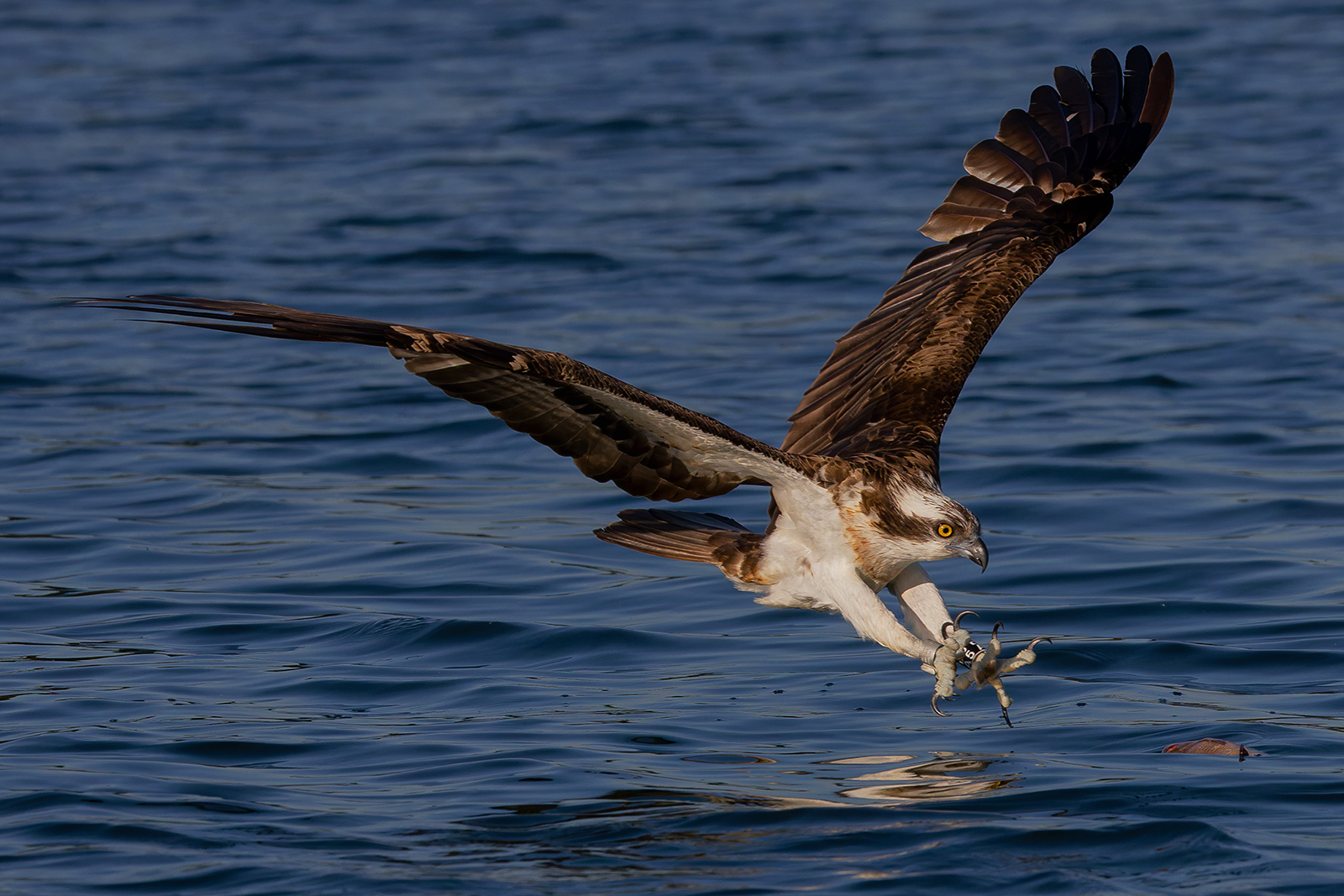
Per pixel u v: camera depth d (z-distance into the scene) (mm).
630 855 8617
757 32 43562
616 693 11344
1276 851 8438
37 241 25453
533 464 17000
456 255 24750
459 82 37969
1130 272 23766
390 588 13547
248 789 9609
